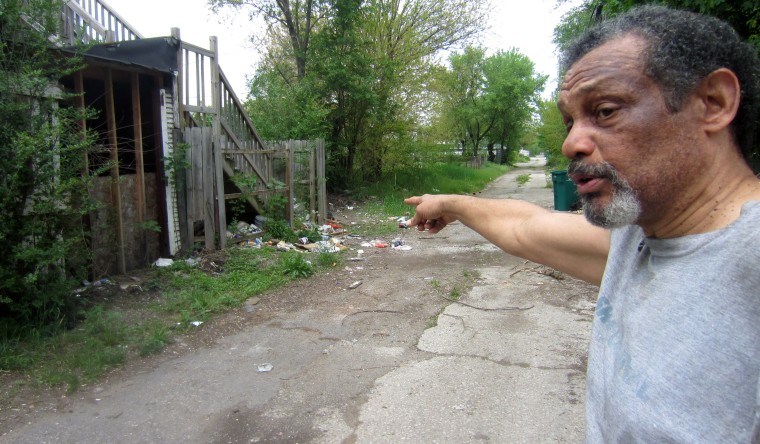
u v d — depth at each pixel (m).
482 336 4.56
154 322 4.83
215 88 7.78
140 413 3.36
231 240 7.75
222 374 3.90
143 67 6.09
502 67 41.50
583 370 3.87
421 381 3.74
